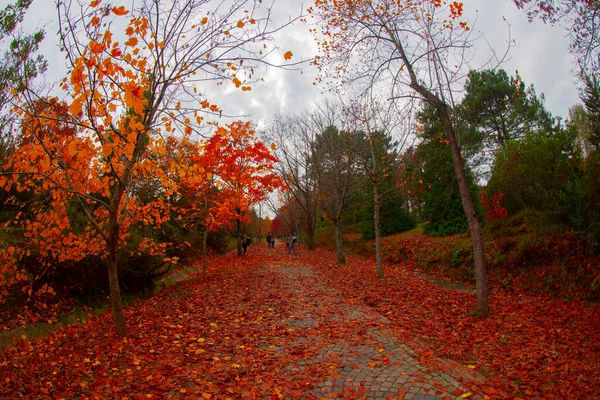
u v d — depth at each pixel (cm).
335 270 1609
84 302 962
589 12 622
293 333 664
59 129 609
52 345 650
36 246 785
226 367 510
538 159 1209
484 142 2430
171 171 631
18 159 571
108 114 508
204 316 791
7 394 425
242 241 2678
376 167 1502
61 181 605
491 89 2273
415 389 429
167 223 1538
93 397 411
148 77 615
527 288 998
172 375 479
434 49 845
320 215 3775
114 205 607
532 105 2400
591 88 911
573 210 1010
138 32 564
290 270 1622
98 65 509
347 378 467
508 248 1197
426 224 1916
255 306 880
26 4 735
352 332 657
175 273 1705
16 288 776
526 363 500
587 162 1023
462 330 671
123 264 1037
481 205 1705
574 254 938
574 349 540
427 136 1719
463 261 1323
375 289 1105
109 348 573
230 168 1493
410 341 608
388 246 2033
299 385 450
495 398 404
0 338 656
